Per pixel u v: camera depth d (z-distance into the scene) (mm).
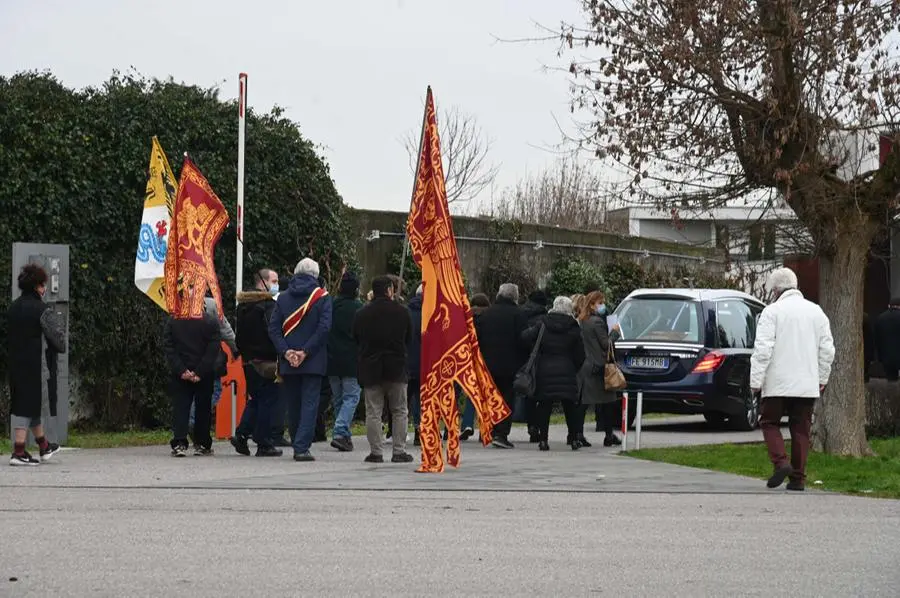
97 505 12031
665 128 17484
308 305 16516
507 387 19672
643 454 18234
